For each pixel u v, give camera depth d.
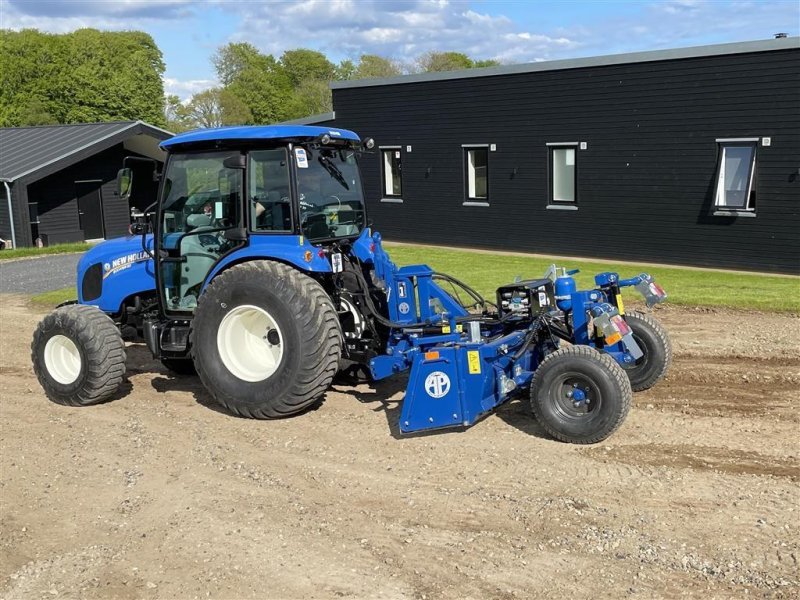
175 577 4.29
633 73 16.44
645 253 16.95
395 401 7.14
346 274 6.90
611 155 17.14
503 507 4.93
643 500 4.93
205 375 6.77
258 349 6.84
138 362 8.95
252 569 4.34
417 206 21.14
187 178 7.02
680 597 3.91
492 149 19.22
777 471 5.29
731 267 15.68
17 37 55.72
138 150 26.42
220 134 6.68
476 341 6.23
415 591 4.05
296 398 6.49
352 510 4.99
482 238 19.89
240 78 71.62
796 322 9.72
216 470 5.74
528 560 4.30
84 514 5.11
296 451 6.04
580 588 4.02
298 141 6.65
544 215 18.58
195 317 6.77
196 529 4.82
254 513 5.00
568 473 5.38
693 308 10.78
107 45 58.84
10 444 6.42
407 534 4.64
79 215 25.02
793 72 14.27
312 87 73.44
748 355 8.16
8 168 23.00
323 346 6.42
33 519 5.06
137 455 6.10
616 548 4.38
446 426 6.14
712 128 15.52
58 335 7.35
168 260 7.22
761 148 14.89
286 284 6.39
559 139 17.95
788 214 14.77
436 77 19.94
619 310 6.83
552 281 6.58
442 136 20.20
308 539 4.64
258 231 6.73
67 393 7.32
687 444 5.82
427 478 5.43
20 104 53.44
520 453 5.77
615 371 5.71
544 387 5.91
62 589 4.22
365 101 21.61
